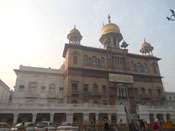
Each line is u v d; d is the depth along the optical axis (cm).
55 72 4625
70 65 4153
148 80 4984
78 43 4978
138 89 4672
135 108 4284
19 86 4031
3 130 2042
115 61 4784
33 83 4209
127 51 5059
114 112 3541
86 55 4547
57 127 2259
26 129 2106
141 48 6028
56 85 4428
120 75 4556
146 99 4619
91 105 3503
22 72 4206
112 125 2250
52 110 3116
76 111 3244
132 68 4988
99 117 3569
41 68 4525
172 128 2372
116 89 4341
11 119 3155
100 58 4662
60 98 4297
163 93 4991
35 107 3042
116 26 5738
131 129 2105
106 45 5303
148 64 5309
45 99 4141
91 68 4388
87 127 2275
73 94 3812
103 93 4156
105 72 4462
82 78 4134
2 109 2873
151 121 3938
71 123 2398
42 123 2381
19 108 2952
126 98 4322
